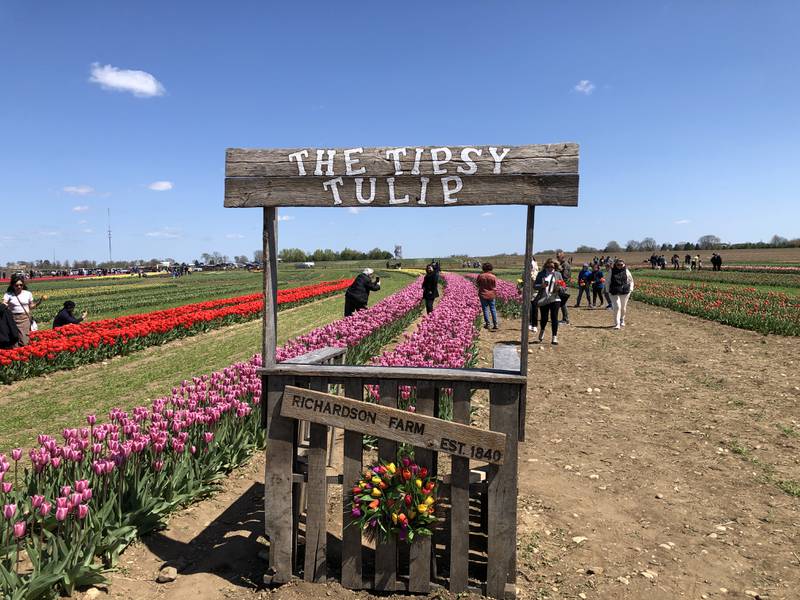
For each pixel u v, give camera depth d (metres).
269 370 3.73
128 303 32.31
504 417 3.57
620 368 11.19
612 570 3.96
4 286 56.06
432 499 3.64
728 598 3.62
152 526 4.31
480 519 4.69
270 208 3.77
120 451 4.24
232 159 3.68
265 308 3.79
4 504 3.96
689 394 8.97
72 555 3.46
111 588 3.61
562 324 18.56
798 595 3.64
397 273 77.88
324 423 3.69
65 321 15.99
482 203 3.54
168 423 5.32
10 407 8.40
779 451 6.28
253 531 4.53
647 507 4.98
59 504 3.50
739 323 17.19
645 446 6.59
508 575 3.61
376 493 3.60
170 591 3.66
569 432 7.16
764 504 5.01
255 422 6.26
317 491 3.75
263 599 3.61
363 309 14.42
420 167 3.60
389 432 3.65
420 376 3.63
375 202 3.63
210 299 35.53
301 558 4.07
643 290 31.61
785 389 9.07
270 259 3.78
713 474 5.71
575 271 63.50
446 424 3.59
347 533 3.71
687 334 15.95
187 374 10.91
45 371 10.88
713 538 4.41
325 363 4.63
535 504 5.04
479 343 14.31
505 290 25.05
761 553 4.18
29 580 3.28
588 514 4.85
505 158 3.52
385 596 3.65
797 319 15.97
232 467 5.64
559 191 3.47
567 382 9.98
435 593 3.64
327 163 3.66
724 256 118.44
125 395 9.16
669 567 4.00
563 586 3.77
